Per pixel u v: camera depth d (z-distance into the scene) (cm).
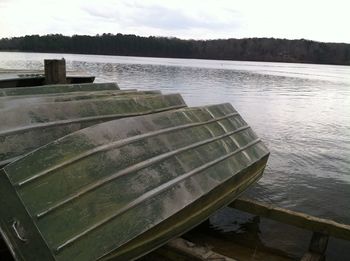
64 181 326
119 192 350
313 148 1323
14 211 302
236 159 537
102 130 382
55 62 815
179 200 390
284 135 1524
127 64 7656
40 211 303
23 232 300
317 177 1002
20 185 304
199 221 459
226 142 552
